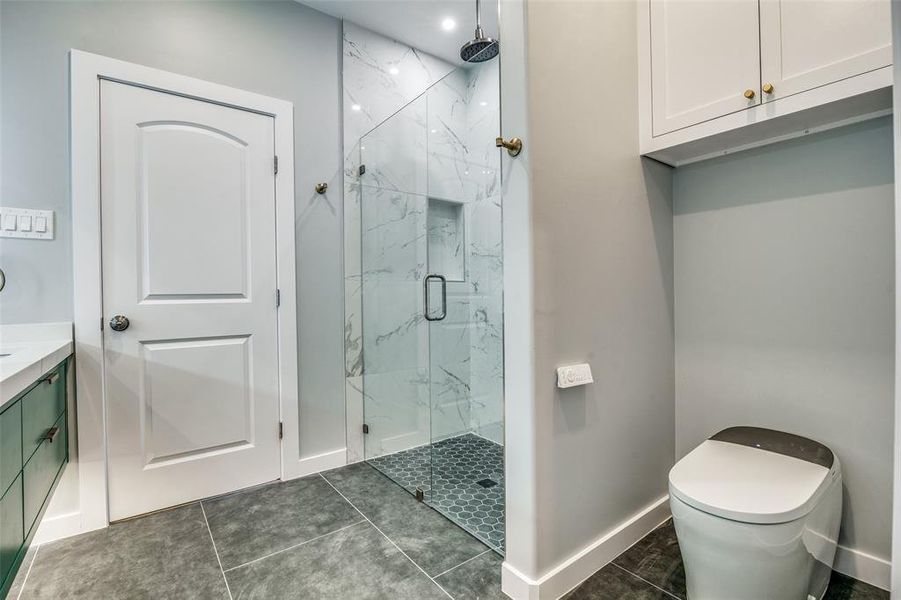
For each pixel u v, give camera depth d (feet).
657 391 6.13
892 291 4.65
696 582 4.16
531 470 4.43
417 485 7.38
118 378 6.31
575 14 4.91
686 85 5.30
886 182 4.67
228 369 7.22
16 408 3.65
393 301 8.45
